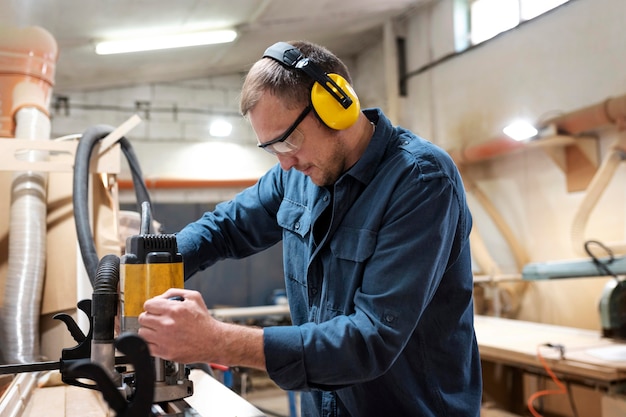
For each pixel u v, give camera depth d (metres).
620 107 2.75
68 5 2.98
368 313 0.86
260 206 1.29
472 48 4.27
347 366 0.83
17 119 1.82
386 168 0.99
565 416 3.07
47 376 1.35
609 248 2.77
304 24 4.35
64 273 1.71
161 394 0.85
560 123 3.08
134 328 0.80
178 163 5.53
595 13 3.28
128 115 5.43
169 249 0.84
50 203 1.81
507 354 2.43
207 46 4.38
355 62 5.88
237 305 5.49
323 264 1.05
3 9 2.73
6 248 1.72
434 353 1.03
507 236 3.78
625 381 2.11
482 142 3.62
